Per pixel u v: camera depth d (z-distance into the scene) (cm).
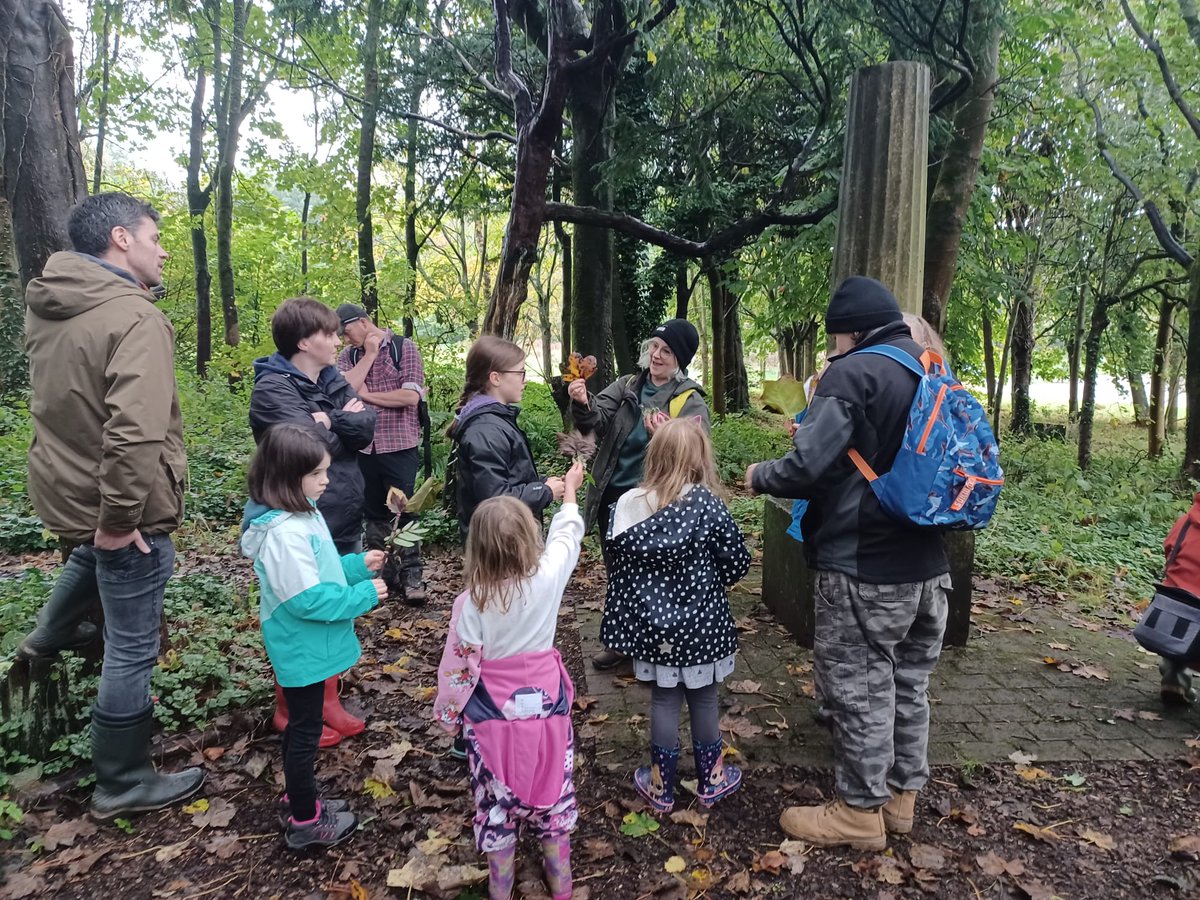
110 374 232
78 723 295
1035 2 804
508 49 683
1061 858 248
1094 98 1041
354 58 1235
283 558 235
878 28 670
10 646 321
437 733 325
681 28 792
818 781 289
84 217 246
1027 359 1677
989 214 987
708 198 926
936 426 227
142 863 244
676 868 243
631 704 347
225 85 1319
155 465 236
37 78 542
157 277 264
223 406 1041
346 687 367
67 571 278
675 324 360
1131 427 2116
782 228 1036
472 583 223
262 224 1552
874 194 407
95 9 1114
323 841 250
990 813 271
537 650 225
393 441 476
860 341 249
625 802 275
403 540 276
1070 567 582
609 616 267
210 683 346
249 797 279
